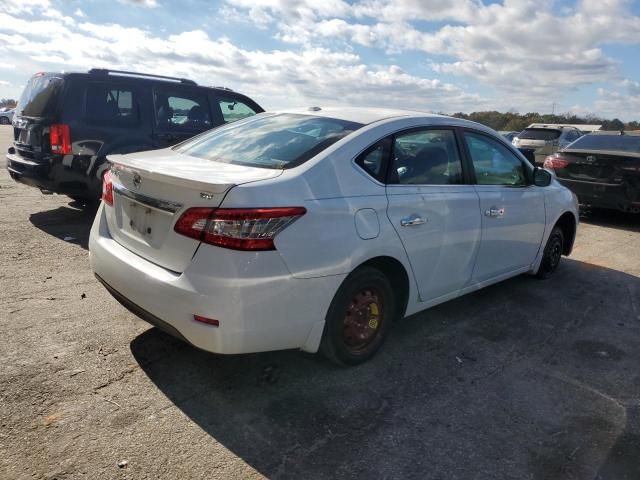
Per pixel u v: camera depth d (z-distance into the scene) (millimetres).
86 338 3506
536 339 4059
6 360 3154
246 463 2447
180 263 2754
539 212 4941
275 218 2664
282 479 2363
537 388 3316
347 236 2979
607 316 4637
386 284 3383
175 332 2809
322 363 3424
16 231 6062
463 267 4012
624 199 8180
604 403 3191
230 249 2602
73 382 2984
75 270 4828
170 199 2809
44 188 6227
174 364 3266
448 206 3711
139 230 3064
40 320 3723
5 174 10477
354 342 3320
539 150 15680
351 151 3195
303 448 2582
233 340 2662
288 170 2945
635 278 5824
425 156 3686
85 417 2684
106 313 3910
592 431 2891
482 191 4129
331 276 2926
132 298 2971
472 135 4176
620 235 8062
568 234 5789
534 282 5477
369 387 3188
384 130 3439
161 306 2779
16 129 6617
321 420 2820
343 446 2621
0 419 2607
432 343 3867
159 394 2943
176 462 2416
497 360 3668
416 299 3664
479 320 4363
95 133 6160
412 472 2471
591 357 3811
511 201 4465
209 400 2924
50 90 6094
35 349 3311
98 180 6266
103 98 6250
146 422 2689
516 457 2633
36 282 4453
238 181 2689
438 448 2656
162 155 3611
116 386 2984
